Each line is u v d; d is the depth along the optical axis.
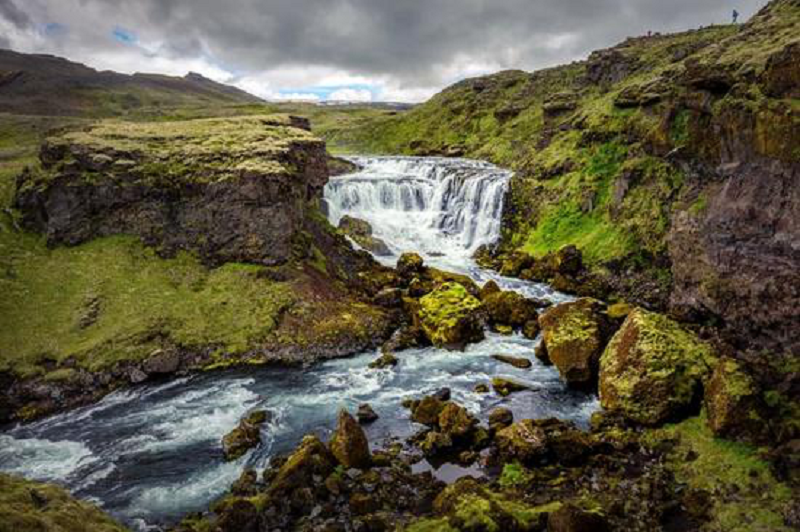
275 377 29.08
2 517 11.14
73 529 12.41
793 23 44.69
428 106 126.81
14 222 38.72
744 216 26.72
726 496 16.94
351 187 58.38
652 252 39.56
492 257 50.81
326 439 22.55
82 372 28.42
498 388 26.41
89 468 21.12
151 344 30.88
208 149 43.38
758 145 26.41
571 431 20.77
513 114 96.19
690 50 69.38
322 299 36.59
